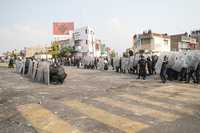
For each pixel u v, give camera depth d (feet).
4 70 93.97
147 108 21.93
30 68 63.36
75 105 23.77
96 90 34.17
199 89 32.89
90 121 18.01
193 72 41.78
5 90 35.42
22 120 18.83
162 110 21.08
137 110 21.21
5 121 18.66
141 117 18.85
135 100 25.77
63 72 44.01
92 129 16.12
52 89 36.04
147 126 16.47
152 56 60.03
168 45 157.17
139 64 49.98
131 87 36.45
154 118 18.52
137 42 154.20
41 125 17.39
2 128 16.81
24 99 27.63
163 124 16.87
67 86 39.70
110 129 16.03
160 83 40.96
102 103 24.49
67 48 203.10
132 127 16.33
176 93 29.76
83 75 63.77
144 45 150.10
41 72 47.50
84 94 30.60
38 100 26.89
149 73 58.08
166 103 23.97
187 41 173.88
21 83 45.42
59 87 38.47
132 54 75.15
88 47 202.18
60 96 29.40
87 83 43.83
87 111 21.16
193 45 181.16
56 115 19.99
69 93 31.71
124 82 44.14
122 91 32.48
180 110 20.98
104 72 76.69
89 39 203.00
